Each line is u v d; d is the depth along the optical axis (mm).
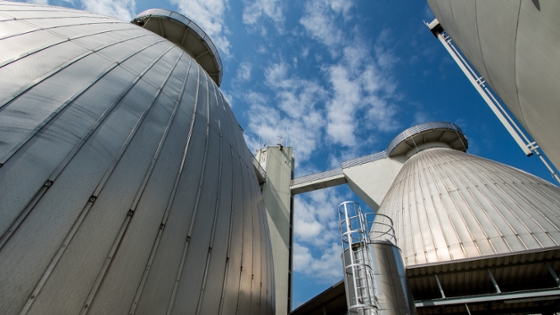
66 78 6949
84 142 6031
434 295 13562
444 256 14664
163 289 6145
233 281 8398
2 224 4418
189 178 8055
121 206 5980
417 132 31656
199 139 9516
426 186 20453
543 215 14438
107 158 6215
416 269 12875
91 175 5758
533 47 6273
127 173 6422
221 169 9867
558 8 5191
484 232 14602
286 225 32812
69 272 4836
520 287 12172
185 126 9219
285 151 40312
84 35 9164
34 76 6410
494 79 9312
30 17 8477
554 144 7730
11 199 4641
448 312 13562
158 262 6234
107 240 5504
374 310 8406
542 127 7719
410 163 28344
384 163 34219
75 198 5340
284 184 36844
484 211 15797
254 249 10234
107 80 7848
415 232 17000
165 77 10336
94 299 4996
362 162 35750
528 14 5988
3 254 4289
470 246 14352
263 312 10180
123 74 8602
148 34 13938
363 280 9031
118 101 7547
